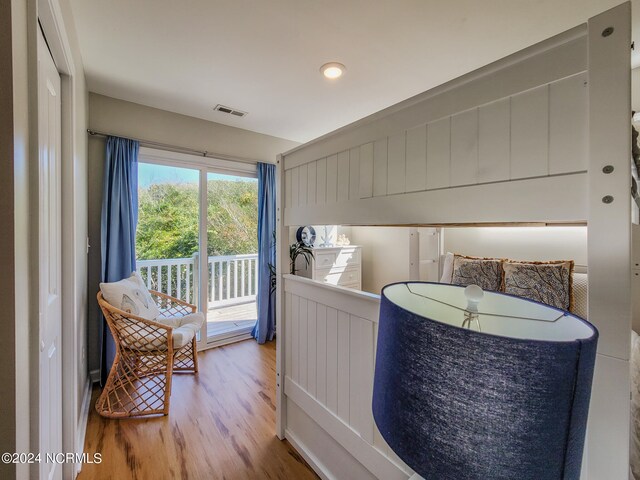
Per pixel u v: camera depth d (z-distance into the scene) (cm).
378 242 404
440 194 98
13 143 69
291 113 291
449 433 51
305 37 176
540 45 75
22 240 75
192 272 318
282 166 185
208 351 318
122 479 152
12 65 69
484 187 87
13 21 69
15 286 70
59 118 140
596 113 67
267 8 153
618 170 64
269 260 350
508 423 47
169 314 302
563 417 46
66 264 146
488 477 48
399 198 112
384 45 184
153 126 279
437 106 98
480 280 232
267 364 288
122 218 257
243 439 184
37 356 84
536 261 238
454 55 194
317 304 158
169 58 199
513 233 263
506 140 82
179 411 211
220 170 332
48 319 117
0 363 68
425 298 83
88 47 187
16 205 71
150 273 295
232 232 346
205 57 198
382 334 66
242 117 304
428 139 101
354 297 134
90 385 239
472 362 49
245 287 360
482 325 77
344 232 438
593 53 67
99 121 252
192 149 302
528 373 45
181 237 310
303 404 168
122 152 257
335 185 143
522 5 149
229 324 351
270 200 352
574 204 71
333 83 232
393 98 259
